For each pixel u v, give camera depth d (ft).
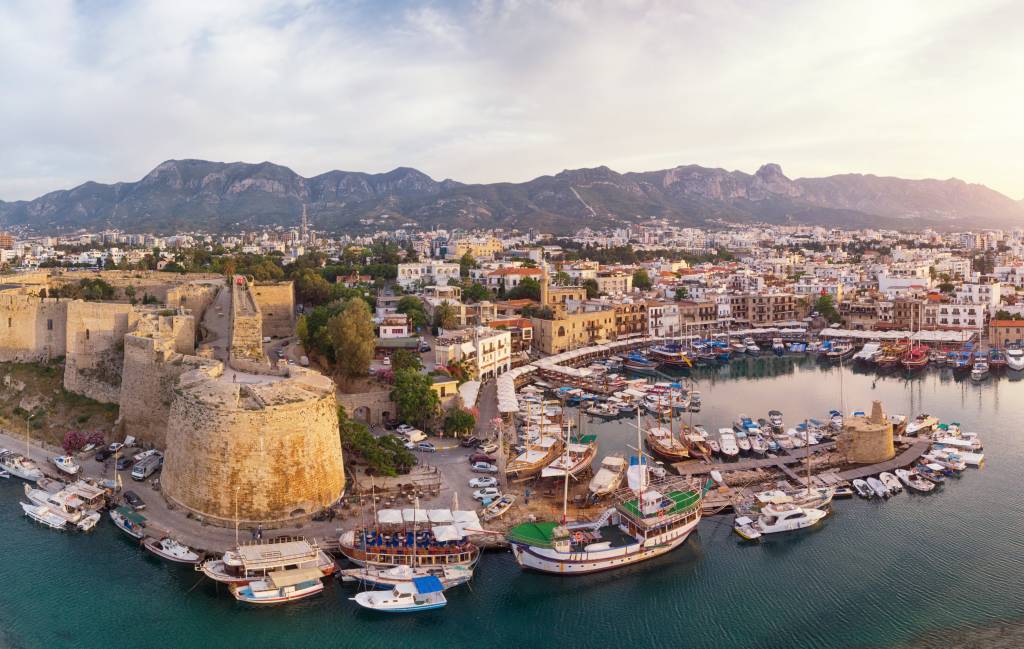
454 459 355.97
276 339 570.05
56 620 232.12
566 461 327.06
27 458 341.82
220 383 297.94
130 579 253.24
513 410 421.18
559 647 225.76
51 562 263.29
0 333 436.76
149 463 330.75
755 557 276.62
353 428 337.52
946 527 297.94
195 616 235.20
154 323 388.37
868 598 249.14
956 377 595.06
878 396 525.34
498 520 288.71
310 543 260.21
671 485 296.30
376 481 321.52
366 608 236.84
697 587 256.73
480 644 226.17
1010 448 393.70
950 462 361.10
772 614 241.35
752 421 442.50
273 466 278.67
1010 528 296.30
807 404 501.56
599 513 298.15
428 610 239.71
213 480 279.69
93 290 520.83
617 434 427.33
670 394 446.60
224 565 248.11
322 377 321.73
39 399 398.62
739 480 339.98
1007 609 241.76
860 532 294.66
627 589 256.32
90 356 402.52
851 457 366.43
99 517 291.58
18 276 557.33
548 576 261.03
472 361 514.68
